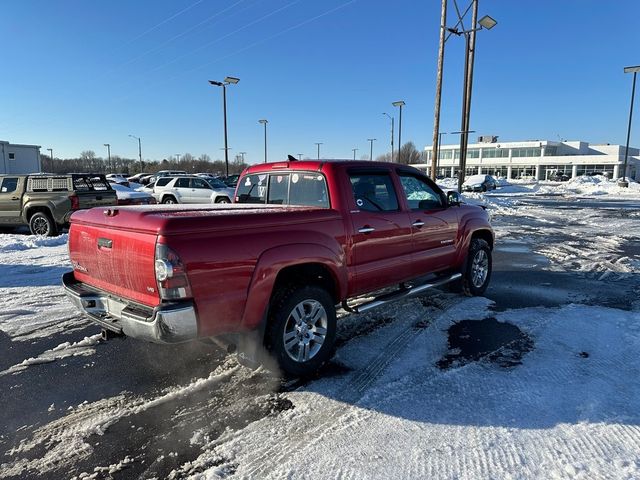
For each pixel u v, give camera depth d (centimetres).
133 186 4175
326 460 276
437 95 1984
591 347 445
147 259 308
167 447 292
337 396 354
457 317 539
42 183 1214
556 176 7894
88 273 384
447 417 322
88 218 377
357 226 427
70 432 310
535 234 1343
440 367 404
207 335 321
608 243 1152
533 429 306
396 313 554
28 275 764
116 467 273
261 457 280
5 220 1232
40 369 407
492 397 349
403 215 486
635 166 8212
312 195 444
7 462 279
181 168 9800
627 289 678
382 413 329
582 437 296
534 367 401
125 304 340
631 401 341
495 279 745
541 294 648
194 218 312
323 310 393
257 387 371
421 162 11162
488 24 1877
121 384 379
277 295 365
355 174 447
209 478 261
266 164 500
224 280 321
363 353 436
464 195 2852
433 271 550
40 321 534
